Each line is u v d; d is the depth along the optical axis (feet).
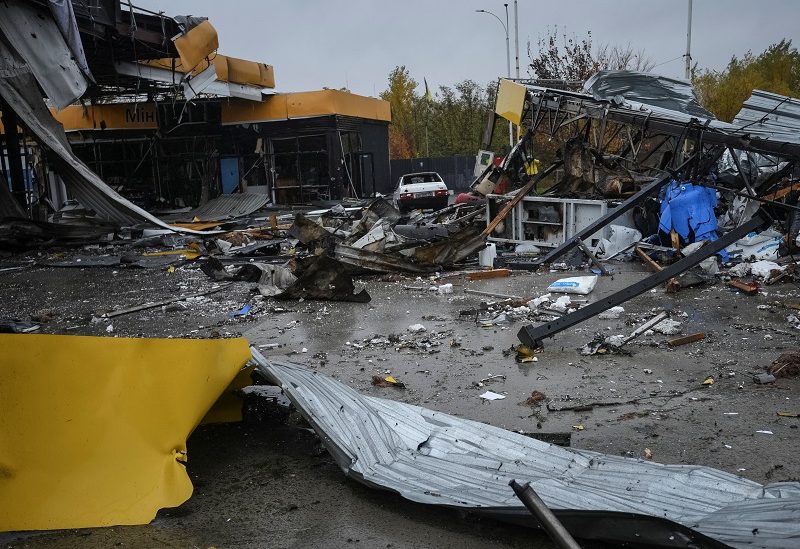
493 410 18.12
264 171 107.96
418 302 33.50
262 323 30.14
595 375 20.65
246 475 14.43
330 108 101.91
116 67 75.10
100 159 109.50
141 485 12.63
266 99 103.55
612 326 26.63
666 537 9.76
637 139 47.85
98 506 12.21
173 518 12.54
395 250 44.86
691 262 23.16
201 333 28.55
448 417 15.40
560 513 10.64
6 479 11.83
